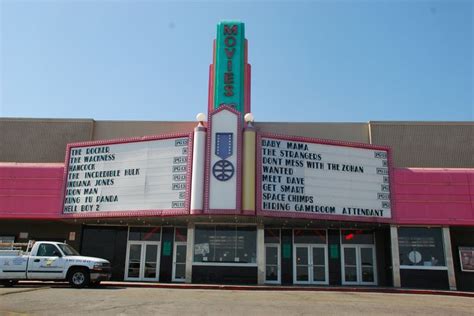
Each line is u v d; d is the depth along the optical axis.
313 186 22.69
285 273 25.56
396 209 23.72
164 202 21.95
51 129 28.42
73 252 19.56
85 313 11.20
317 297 16.78
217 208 21.03
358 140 27.91
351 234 26.14
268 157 22.12
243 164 21.64
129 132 28.12
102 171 23.56
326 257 25.78
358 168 23.78
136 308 12.16
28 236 26.47
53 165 24.61
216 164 21.53
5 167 24.42
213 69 28.30
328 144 23.55
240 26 28.05
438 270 23.56
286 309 12.72
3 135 28.41
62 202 23.83
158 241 25.92
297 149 22.83
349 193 23.28
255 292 18.97
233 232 24.86
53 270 18.38
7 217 23.80
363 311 12.81
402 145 27.66
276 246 25.95
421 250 23.94
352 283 25.41
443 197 23.81
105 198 23.12
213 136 21.89
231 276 24.20
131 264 25.69
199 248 24.64
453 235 25.83
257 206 21.28
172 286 21.14
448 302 16.61
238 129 21.94
